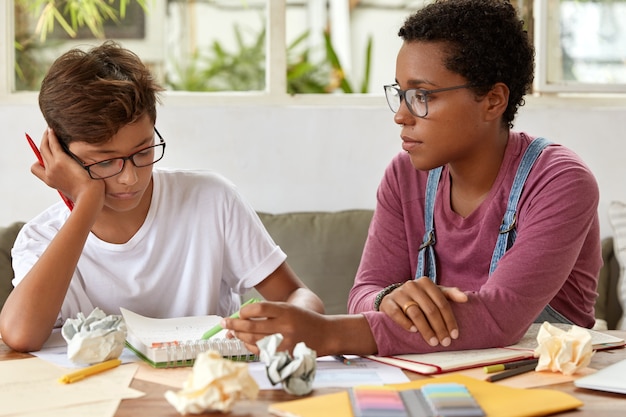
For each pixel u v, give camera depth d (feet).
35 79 8.91
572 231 4.79
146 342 4.28
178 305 5.58
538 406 3.32
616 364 3.93
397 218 5.60
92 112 4.60
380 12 14.62
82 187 4.83
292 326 4.03
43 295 4.51
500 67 4.90
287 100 8.62
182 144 8.31
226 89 12.82
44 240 5.33
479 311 4.34
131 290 5.44
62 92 4.70
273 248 5.76
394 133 8.54
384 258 5.54
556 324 5.03
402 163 5.66
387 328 4.19
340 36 14.48
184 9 12.82
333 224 8.08
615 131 8.67
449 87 4.80
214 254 5.59
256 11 13.33
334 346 4.11
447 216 5.35
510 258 4.68
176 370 3.91
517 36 5.03
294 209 8.49
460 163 5.17
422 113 4.84
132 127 4.70
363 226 8.10
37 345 4.41
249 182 8.42
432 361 4.01
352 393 3.43
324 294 7.77
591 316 5.53
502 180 5.16
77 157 4.84
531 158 5.15
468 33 4.79
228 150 8.38
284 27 8.61
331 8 14.46
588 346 3.91
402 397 3.38
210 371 3.21
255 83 12.85
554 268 4.66
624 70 9.01
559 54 8.89
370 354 4.22
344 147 8.50
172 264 5.52
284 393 3.53
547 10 8.79
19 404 3.40
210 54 13.15
